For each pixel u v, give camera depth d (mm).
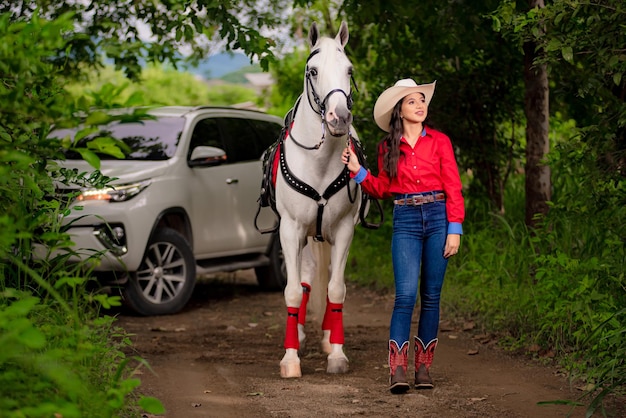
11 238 3512
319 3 13531
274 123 11430
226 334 8227
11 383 3375
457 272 9172
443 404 5383
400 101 5660
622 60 5578
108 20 9117
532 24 6312
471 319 8305
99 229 8602
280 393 5699
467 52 9289
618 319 5832
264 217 10742
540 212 8945
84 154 3342
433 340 5793
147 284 9250
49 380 3648
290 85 15531
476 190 11148
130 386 3723
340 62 5840
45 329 4156
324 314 7105
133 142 9625
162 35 8766
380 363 6770
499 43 10320
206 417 5062
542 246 8031
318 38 6227
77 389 3238
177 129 9789
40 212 4758
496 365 6555
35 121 3738
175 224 9742
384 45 11047
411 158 5625
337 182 6203
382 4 8984
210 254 9945
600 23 5734
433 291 5738
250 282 12469
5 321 3061
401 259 5660
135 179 8969
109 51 8977
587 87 6113
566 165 7223
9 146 3604
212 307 10086
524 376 6152
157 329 8359
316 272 7016
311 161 6141
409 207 5660
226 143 10344
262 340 7906
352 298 10609
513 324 7492
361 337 7898
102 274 9047
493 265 8562
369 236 12625
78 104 3461
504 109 10969
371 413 5156
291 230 6336
